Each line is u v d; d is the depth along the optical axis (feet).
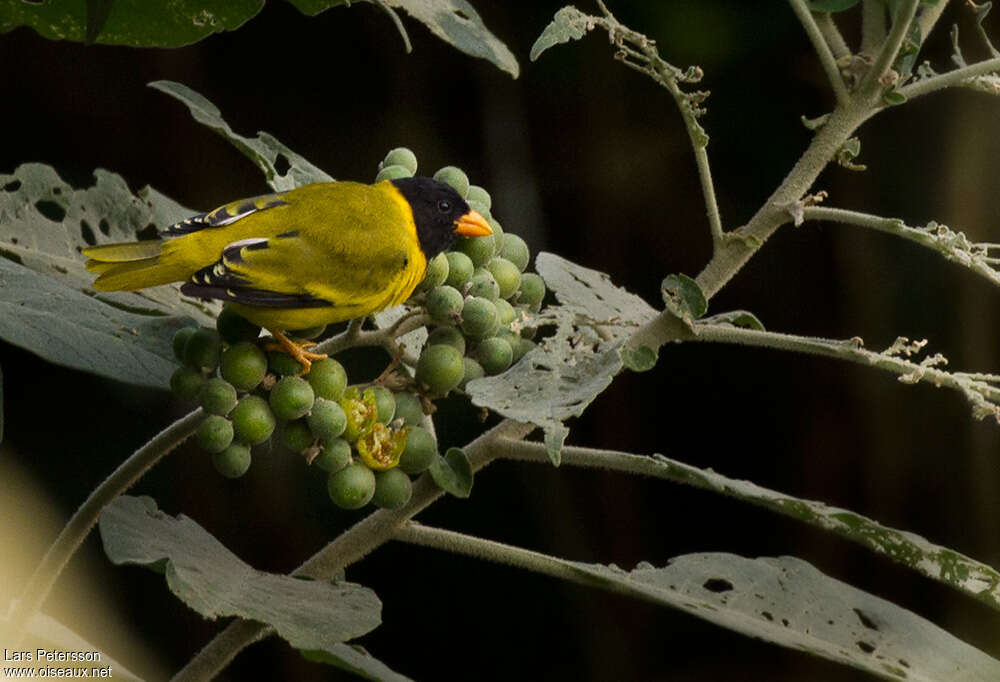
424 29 35.37
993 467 33.37
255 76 35.37
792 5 16.88
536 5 35.45
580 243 35.86
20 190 17.06
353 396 14.21
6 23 15.37
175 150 34.83
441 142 35.88
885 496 34.35
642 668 34.27
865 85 16.57
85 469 31.22
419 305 15.72
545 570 15.53
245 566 14.30
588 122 35.42
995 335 32.91
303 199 17.02
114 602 31.63
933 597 34.40
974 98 32.35
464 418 31.83
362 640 34.37
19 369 31.22
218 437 13.78
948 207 32.96
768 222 16.34
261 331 17.67
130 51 34.24
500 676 34.53
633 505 35.12
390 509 14.87
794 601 16.34
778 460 35.37
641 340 15.69
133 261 15.92
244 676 33.17
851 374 34.55
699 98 15.83
